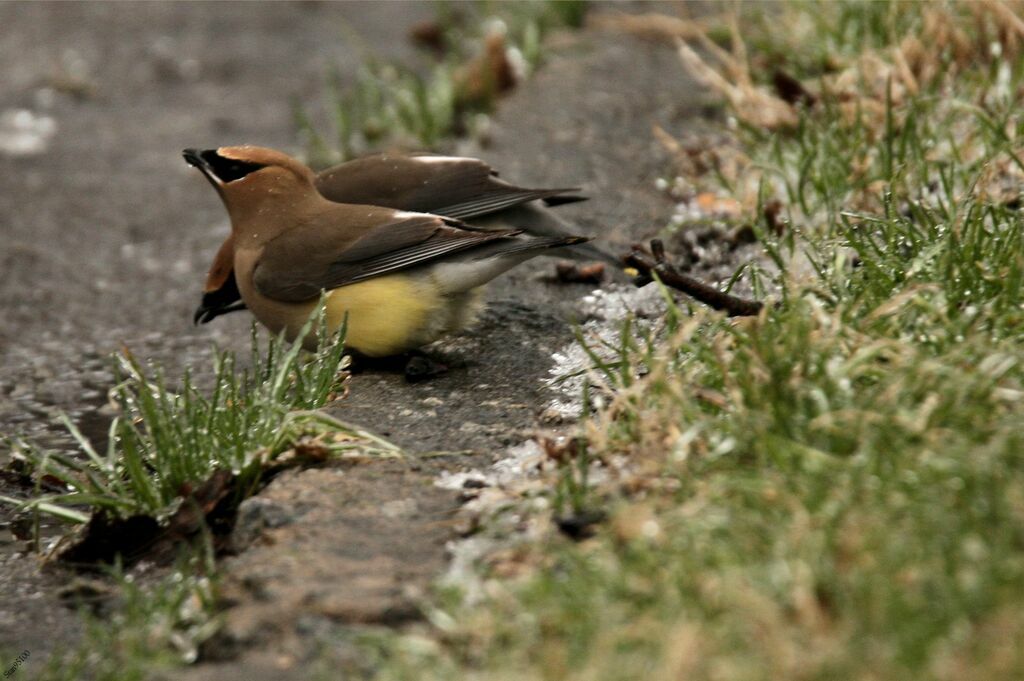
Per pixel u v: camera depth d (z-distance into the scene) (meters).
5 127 18.86
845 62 14.38
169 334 13.23
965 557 6.41
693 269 12.24
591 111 16.16
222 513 8.82
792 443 7.40
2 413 11.70
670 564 6.74
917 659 5.94
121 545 8.89
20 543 9.45
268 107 19.30
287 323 11.03
